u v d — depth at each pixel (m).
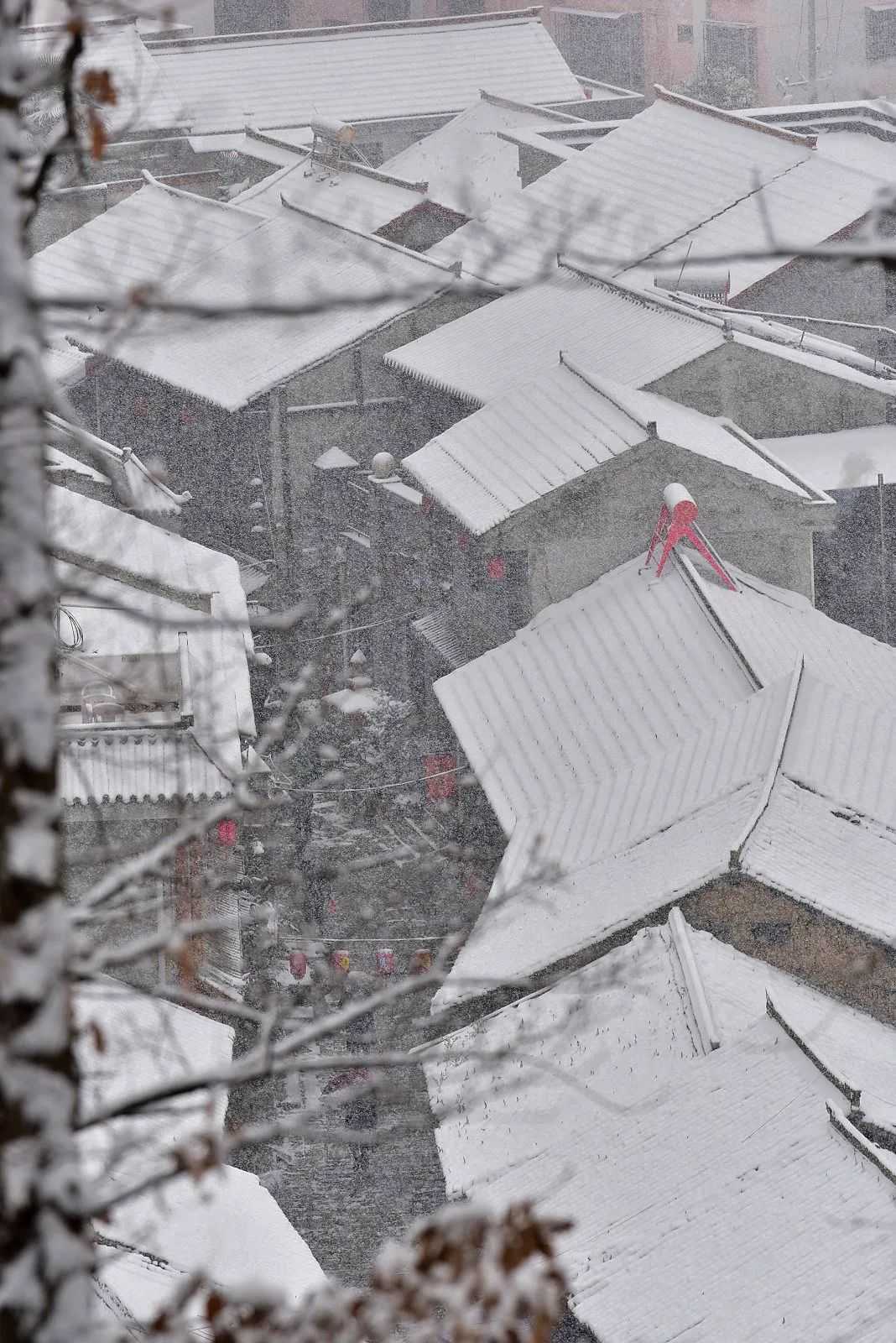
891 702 86.81
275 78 184.75
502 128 178.12
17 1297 14.68
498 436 104.88
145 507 90.69
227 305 14.58
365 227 137.12
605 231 132.12
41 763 15.16
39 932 15.04
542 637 93.19
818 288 128.50
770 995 59.38
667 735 80.94
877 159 153.62
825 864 68.19
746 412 108.56
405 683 109.38
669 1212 52.47
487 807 86.44
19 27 16.59
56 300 15.12
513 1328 15.59
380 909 79.44
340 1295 16.92
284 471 123.44
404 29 192.88
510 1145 58.56
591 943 66.75
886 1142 54.59
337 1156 68.81
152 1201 48.69
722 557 96.12
